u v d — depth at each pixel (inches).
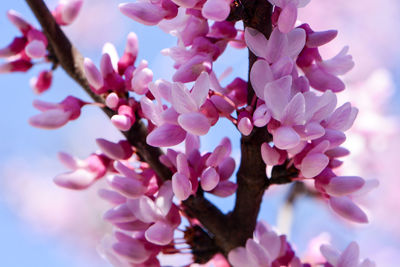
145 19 12.1
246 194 12.6
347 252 12.6
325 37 12.2
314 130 11.8
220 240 12.8
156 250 12.7
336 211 12.4
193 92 11.9
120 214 12.5
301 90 11.9
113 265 12.8
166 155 12.4
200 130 11.8
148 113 12.1
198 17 12.2
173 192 12.4
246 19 12.0
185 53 12.3
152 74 12.5
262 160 12.3
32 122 12.6
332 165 12.4
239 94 12.5
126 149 12.6
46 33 12.9
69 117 12.7
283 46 11.9
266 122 11.7
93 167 12.8
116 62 12.9
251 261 12.4
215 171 12.1
